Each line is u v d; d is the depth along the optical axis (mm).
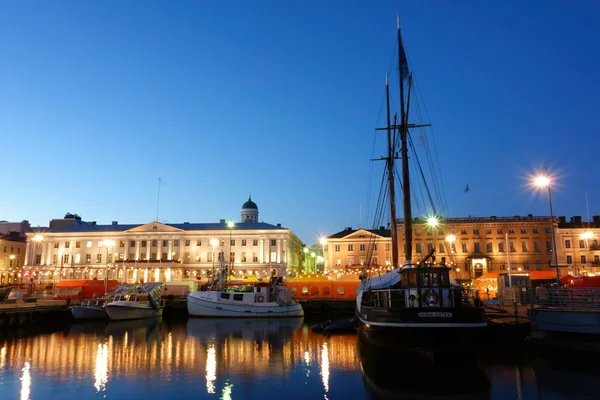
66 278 115938
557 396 21172
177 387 23719
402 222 101688
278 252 114000
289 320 61812
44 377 26016
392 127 44406
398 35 37594
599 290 30203
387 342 28062
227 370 27750
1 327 48906
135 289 65750
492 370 26078
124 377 25969
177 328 51688
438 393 22062
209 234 116062
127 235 117688
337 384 24109
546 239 102625
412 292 30016
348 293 80875
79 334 45969
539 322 31234
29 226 143875
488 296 57375
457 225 103312
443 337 26672
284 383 24469
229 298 64688
